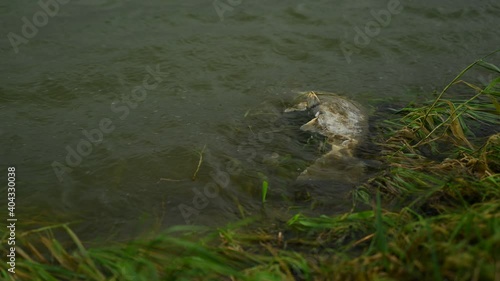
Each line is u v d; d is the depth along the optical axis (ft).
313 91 20.33
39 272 11.11
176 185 15.80
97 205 14.94
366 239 12.32
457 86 21.52
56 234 13.58
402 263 10.31
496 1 29.04
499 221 10.23
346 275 10.56
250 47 24.76
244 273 11.19
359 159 16.33
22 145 17.79
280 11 28.02
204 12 27.84
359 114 18.49
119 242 13.25
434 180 14.38
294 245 12.64
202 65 23.21
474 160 14.82
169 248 12.46
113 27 26.22
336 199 14.62
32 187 15.65
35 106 20.16
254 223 13.85
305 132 18.01
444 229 10.84
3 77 21.86
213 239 13.16
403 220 12.50
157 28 26.21
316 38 25.64
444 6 28.50
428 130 17.57
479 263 9.01
